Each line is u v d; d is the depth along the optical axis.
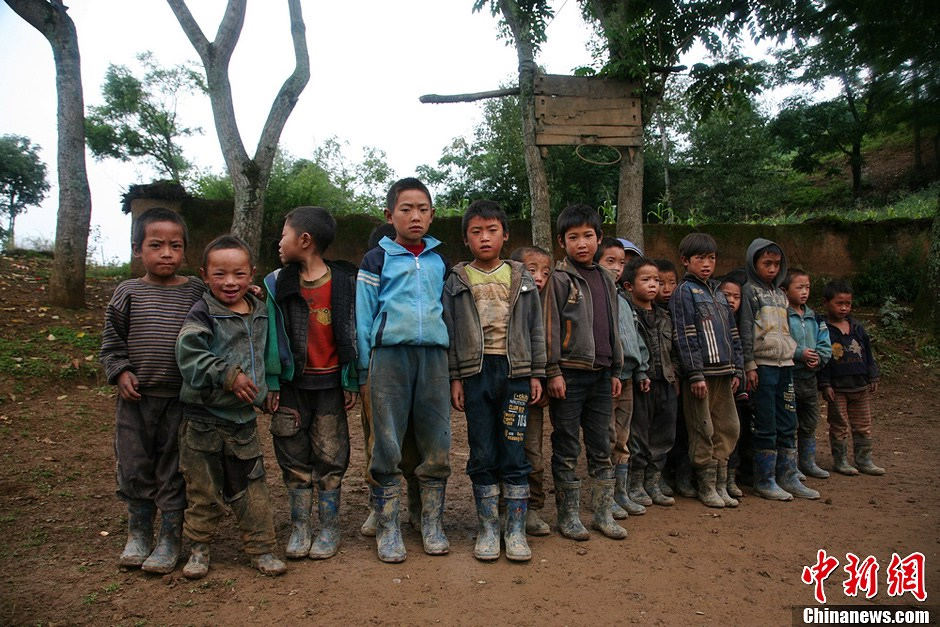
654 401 3.84
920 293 9.10
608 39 6.97
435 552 2.92
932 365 8.16
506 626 2.30
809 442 4.54
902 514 3.68
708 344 3.81
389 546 2.85
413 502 3.30
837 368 4.63
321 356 2.94
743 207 19.94
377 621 2.31
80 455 4.24
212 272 2.71
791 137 23.02
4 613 2.31
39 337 6.19
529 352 3.03
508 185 16.92
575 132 6.86
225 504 2.79
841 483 4.36
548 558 2.93
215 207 8.38
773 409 4.03
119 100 20.12
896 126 4.52
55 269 7.12
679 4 7.20
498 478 3.12
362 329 2.92
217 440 2.67
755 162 20.59
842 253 9.87
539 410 3.28
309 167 10.36
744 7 7.11
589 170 16.45
